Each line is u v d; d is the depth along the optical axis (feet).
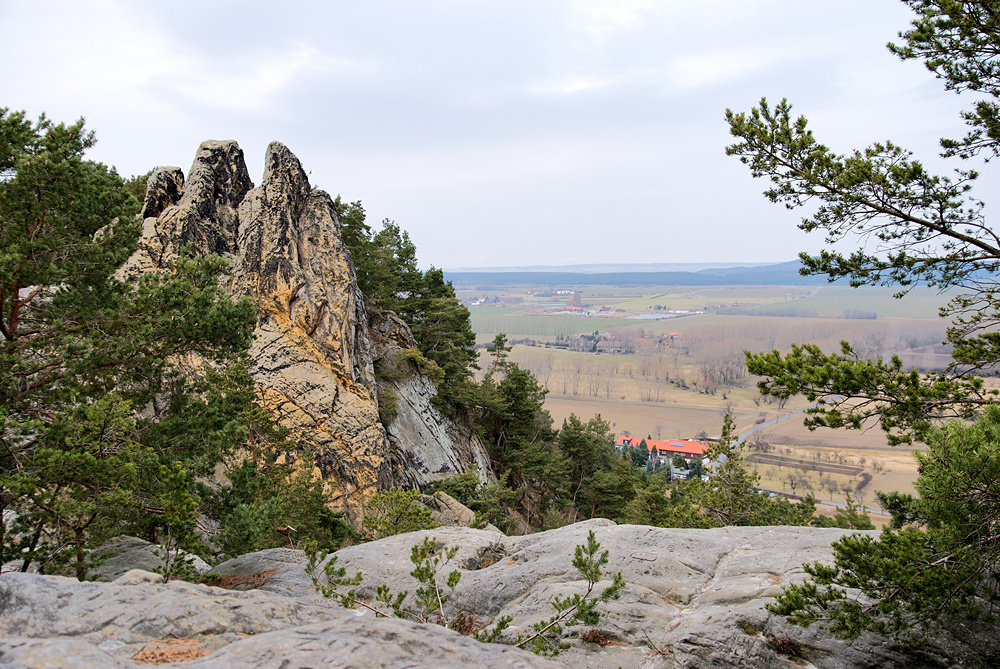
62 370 50.06
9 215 47.01
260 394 107.76
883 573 27.25
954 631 28.07
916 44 33.40
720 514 100.22
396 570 42.04
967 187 30.89
